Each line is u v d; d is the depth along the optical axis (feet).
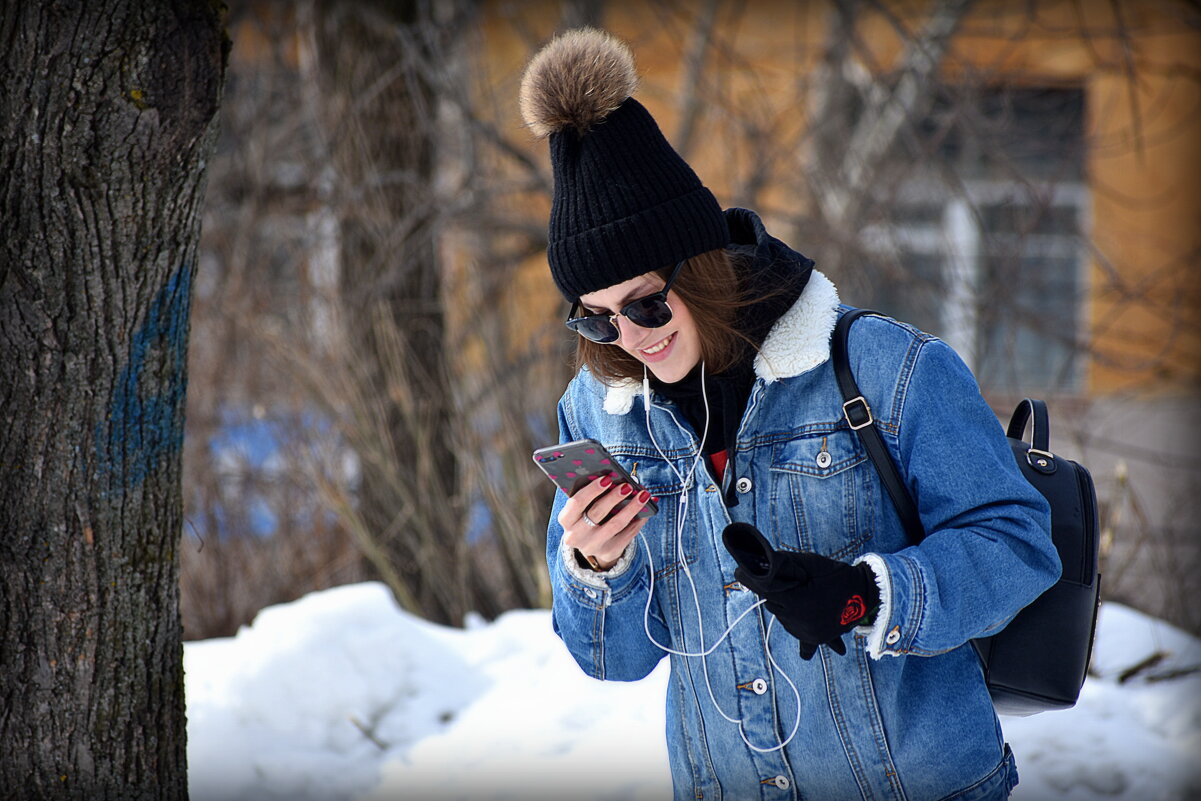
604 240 22.90
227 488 72.59
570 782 42.60
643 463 24.63
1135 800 40.93
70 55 28.07
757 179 92.12
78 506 30.66
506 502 66.64
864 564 20.53
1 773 31.09
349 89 75.82
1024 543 21.38
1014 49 97.81
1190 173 130.21
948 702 23.00
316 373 67.67
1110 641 54.08
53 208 28.96
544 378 71.97
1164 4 102.37
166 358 31.73
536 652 53.11
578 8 93.30
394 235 72.13
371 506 67.26
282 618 50.06
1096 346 103.35
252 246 80.64
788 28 119.44
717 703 24.13
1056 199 119.03
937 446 21.67
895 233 91.35
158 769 32.86
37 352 29.78
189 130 29.71
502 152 86.33
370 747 45.55
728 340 23.11
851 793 23.36
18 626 30.81
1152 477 86.79
